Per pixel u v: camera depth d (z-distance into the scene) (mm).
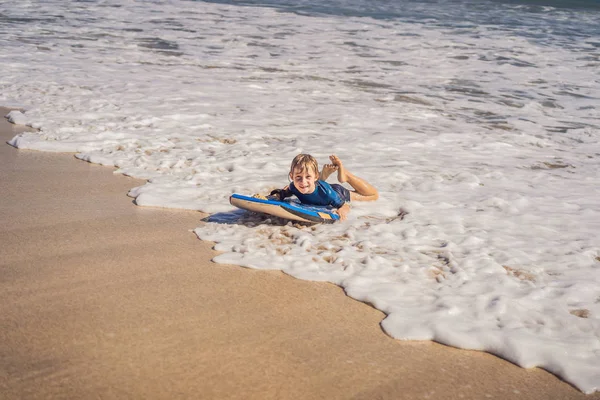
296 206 5199
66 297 3787
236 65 13641
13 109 9086
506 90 12547
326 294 4066
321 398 2965
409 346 3510
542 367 3396
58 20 18547
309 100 10930
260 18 21188
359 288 4129
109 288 3945
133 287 3982
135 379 2992
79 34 16391
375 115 10141
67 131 7930
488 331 3643
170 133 8156
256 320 3666
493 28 21297
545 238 5379
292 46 16250
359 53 15734
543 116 10742
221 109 9852
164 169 6699
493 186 6883
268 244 4789
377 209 5871
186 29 18094
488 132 9539
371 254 4715
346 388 3064
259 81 12211
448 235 5258
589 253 5027
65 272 4141
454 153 8281
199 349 3303
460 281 4320
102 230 4957
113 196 5824
